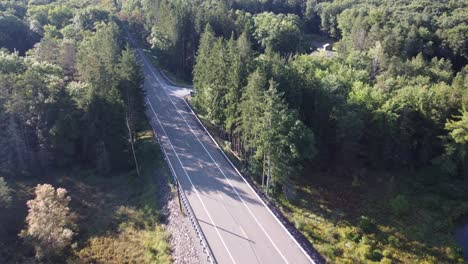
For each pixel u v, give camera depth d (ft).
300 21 425.28
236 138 208.33
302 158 175.01
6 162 199.31
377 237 156.46
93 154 211.20
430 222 170.19
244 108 175.01
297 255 136.98
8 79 197.88
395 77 257.34
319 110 202.18
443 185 196.24
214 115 214.90
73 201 187.83
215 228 150.51
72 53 264.31
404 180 200.34
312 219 163.12
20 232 164.96
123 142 209.26
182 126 242.58
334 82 209.67
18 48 318.65
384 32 324.80
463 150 189.06
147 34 399.24
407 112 197.47
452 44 316.81
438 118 200.75
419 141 206.69
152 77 327.06
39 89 205.36
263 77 180.24
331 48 420.36
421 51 313.94
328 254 140.67
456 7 394.32
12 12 363.15
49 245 148.25
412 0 427.33
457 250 153.07
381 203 181.06
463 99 199.21
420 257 147.33
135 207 180.55
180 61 335.47
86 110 201.57
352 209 174.91
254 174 188.55
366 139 207.72
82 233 166.50
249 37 334.65
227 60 208.85
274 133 165.48
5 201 168.86
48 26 330.75
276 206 168.25
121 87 216.33
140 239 158.40
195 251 139.23
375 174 203.72
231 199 169.37
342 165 204.33
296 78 204.74
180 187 177.68
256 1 467.11
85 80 227.61
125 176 206.28
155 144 220.43
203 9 355.97
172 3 369.50
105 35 267.80
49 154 207.31
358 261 139.85
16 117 200.23
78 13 360.48
